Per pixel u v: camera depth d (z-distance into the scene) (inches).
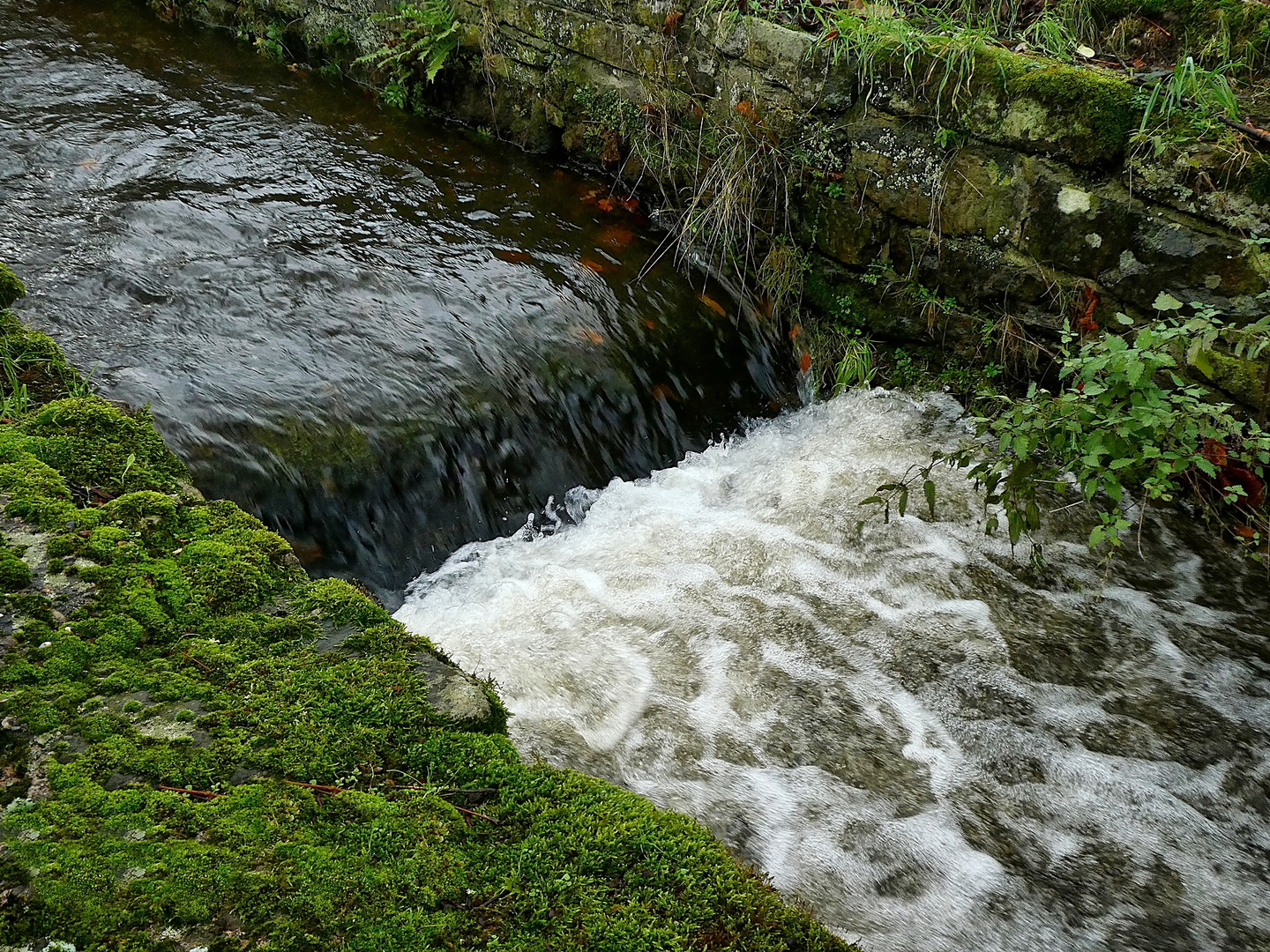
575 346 166.2
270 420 134.8
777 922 67.9
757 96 184.2
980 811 110.0
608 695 119.3
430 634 127.0
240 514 103.3
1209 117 143.1
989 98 159.6
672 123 198.8
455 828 71.4
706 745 114.5
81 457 106.0
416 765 76.5
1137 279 154.2
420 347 155.2
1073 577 145.3
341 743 76.8
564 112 217.6
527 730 112.7
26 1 251.4
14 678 77.8
